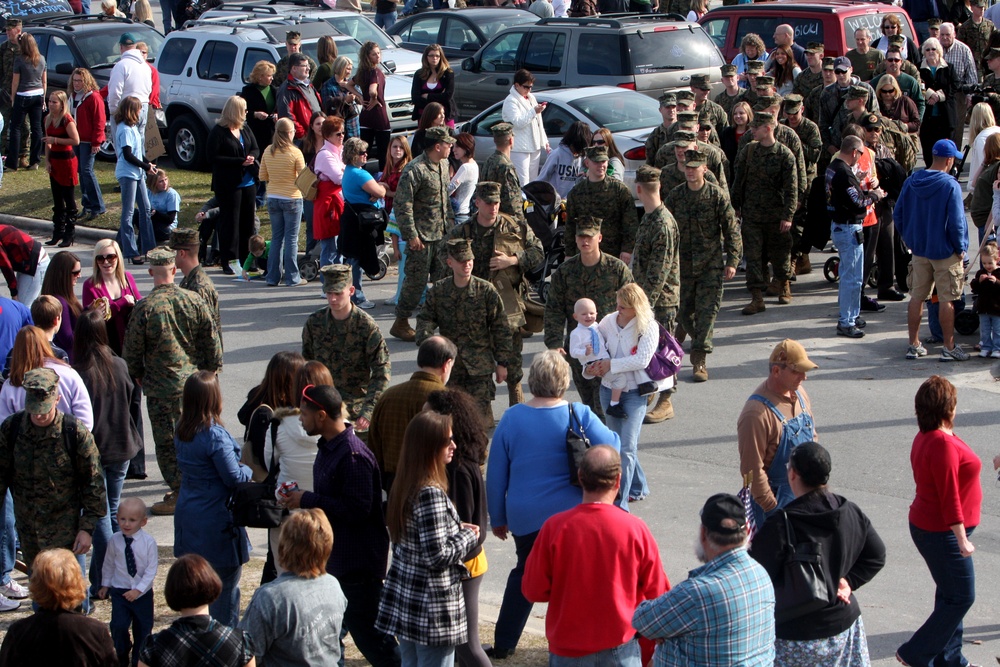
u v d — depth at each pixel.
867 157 15.22
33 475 8.59
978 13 25.55
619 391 10.32
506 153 14.50
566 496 7.86
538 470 7.94
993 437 12.00
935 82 21.38
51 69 27.23
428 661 7.17
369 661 7.86
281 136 17.94
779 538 6.41
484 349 11.55
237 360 15.25
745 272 18.12
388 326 16.31
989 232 14.87
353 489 7.56
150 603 8.39
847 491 11.00
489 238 12.62
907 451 11.78
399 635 7.13
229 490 8.28
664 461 11.88
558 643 6.51
